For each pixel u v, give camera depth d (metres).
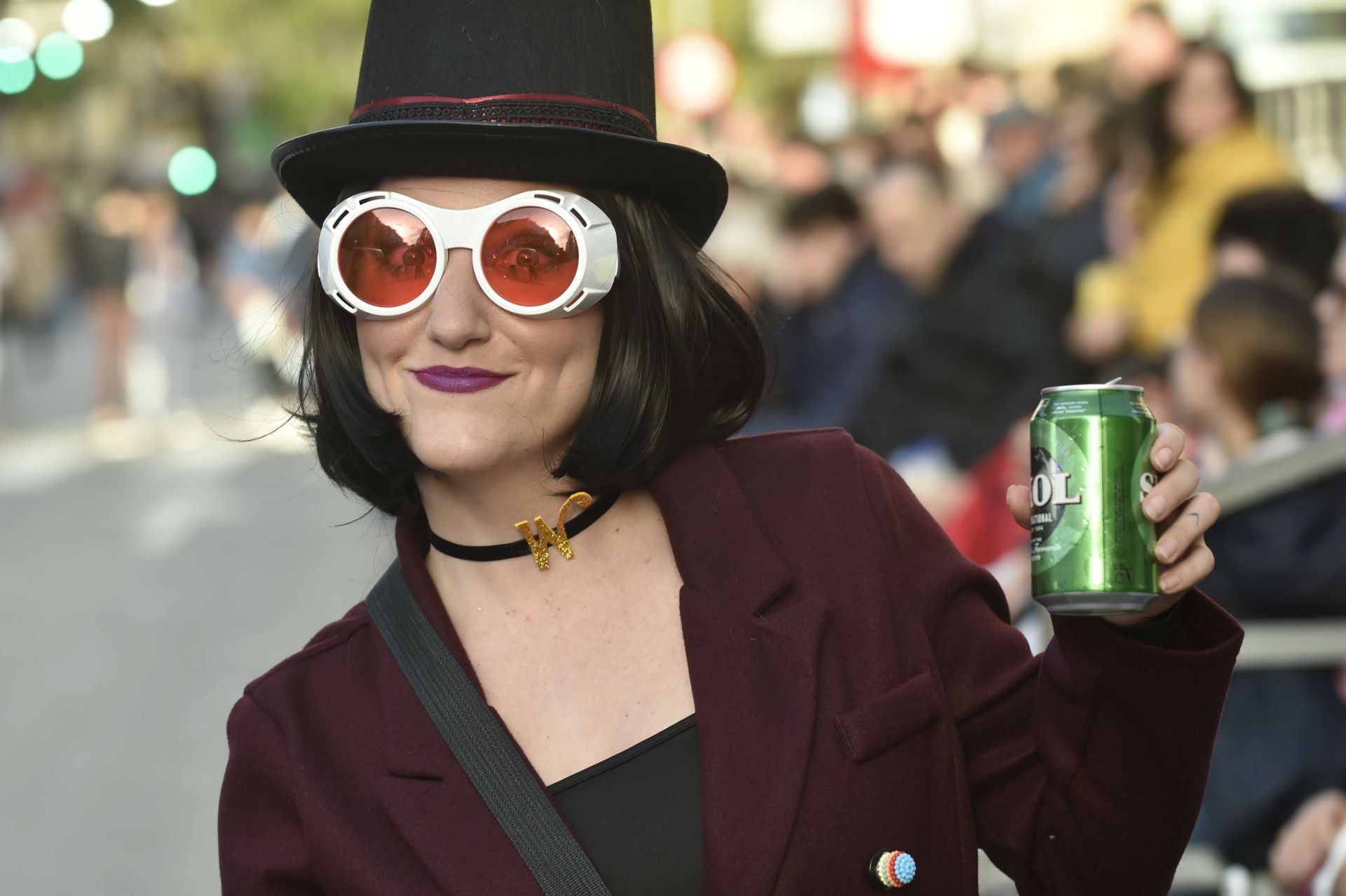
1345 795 4.86
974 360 8.78
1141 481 2.62
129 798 9.30
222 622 13.44
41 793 9.44
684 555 2.95
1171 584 2.62
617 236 2.87
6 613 14.14
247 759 2.90
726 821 2.72
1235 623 2.67
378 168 2.87
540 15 2.80
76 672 12.10
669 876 2.73
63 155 53.12
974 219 9.93
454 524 2.97
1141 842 2.76
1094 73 12.39
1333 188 10.67
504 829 2.73
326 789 2.83
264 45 44.34
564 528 2.94
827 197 11.01
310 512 18.41
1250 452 5.69
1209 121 8.58
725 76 21.23
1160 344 8.30
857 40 19.66
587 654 2.90
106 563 16.11
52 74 41.84
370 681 2.92
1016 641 2.97
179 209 32.44
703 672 2.84
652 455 2.91
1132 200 8.77
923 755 2.82
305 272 3.09
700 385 3.04
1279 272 5.91
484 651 2.93
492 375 2.82
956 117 16.75
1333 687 4.93
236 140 50.09
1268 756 4.89
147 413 25.36
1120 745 2.71
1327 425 5.82
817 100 24.78
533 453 2.89
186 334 25.80
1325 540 4.84
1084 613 2.63
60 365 35.31
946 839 2.82
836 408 10.86
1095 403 2.63
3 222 30.38
